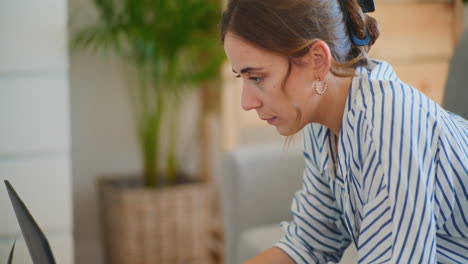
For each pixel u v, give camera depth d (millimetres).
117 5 2832
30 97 2195
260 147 2035
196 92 3111
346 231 1284
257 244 1829
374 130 935
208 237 2828
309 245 1289
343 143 1035
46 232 2250
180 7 2596
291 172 2012
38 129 2213
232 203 1999
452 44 2719
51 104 2221
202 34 2709
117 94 3014
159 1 2594
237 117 2680
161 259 2715
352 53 1056
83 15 2879
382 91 971
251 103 1008
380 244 923
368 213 941
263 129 2719
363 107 977
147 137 2795
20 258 2131
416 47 2672
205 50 2896
